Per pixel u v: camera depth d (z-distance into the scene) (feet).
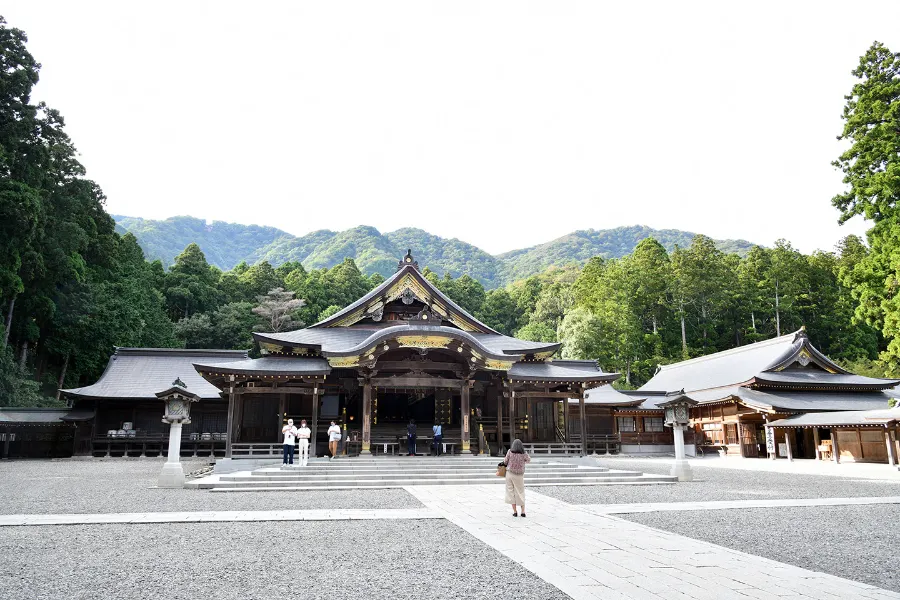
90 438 126.41
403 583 23.91
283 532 36.11
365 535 34.99
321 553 29.89
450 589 22.95
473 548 30.99
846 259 266.16
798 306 256.32
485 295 360.07
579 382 102.73
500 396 103.76
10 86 144.46
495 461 80.33
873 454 118.93
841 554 30.40
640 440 160.76
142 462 112.98
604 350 225.97
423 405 108.47
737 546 32.32
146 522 39.93
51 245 150.20
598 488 64.90
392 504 49.96
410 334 91.76
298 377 93.45
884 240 126.31
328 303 297.94
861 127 133.59
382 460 81.25
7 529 37.32
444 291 336.49
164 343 213.05
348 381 101.09
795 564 28.09
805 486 68.18
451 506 48.08
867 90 134.00
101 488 63.10
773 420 140.26
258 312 249.55
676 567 26.48
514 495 42.42
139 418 130.00
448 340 92.58
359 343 101.55
